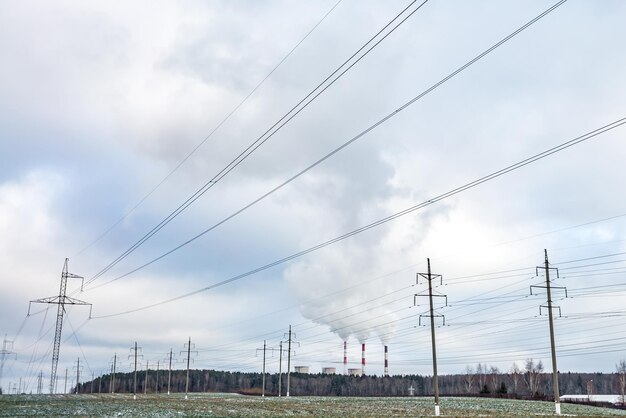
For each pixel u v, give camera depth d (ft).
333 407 271.90
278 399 398.01
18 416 194.18
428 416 201.05
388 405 292.81
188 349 465.06
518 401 353.10
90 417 191.01
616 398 538.47
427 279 238.27
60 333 344.28
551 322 238.68
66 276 354.33
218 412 228.43
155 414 213.87
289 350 504.84
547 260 244.83
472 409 255.09
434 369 221.05
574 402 379.14
